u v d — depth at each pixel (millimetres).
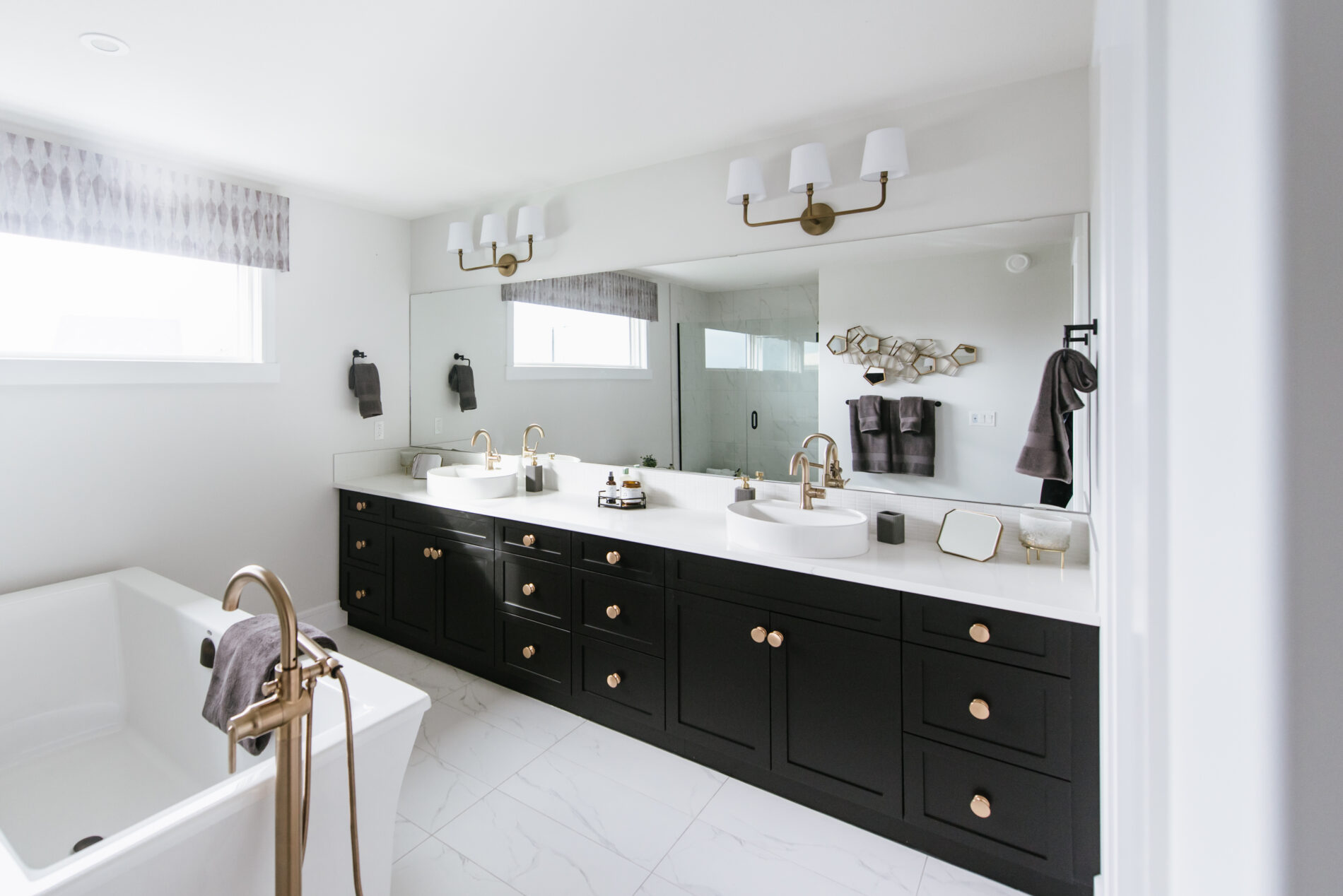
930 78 2143
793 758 2137
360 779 1486
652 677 2453
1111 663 1225
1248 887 198
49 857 1818
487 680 3025
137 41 1887
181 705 2236
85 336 2699
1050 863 1729
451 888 1817
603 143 2672
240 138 2604
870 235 2424
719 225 2756
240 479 3172
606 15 1788
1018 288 2170
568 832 2035
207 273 3092
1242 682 208
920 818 1920
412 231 3873
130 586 2486
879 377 2422
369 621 3512
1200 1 298
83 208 2566
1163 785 447
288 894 1224
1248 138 187
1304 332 172
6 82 2117
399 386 3867
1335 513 169
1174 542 385
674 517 2723
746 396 2721
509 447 3494
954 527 2197
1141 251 600
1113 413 1109
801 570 2072
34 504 2539
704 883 1849
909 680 1919
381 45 1927
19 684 2305
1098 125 1672
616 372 3068
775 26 1848
